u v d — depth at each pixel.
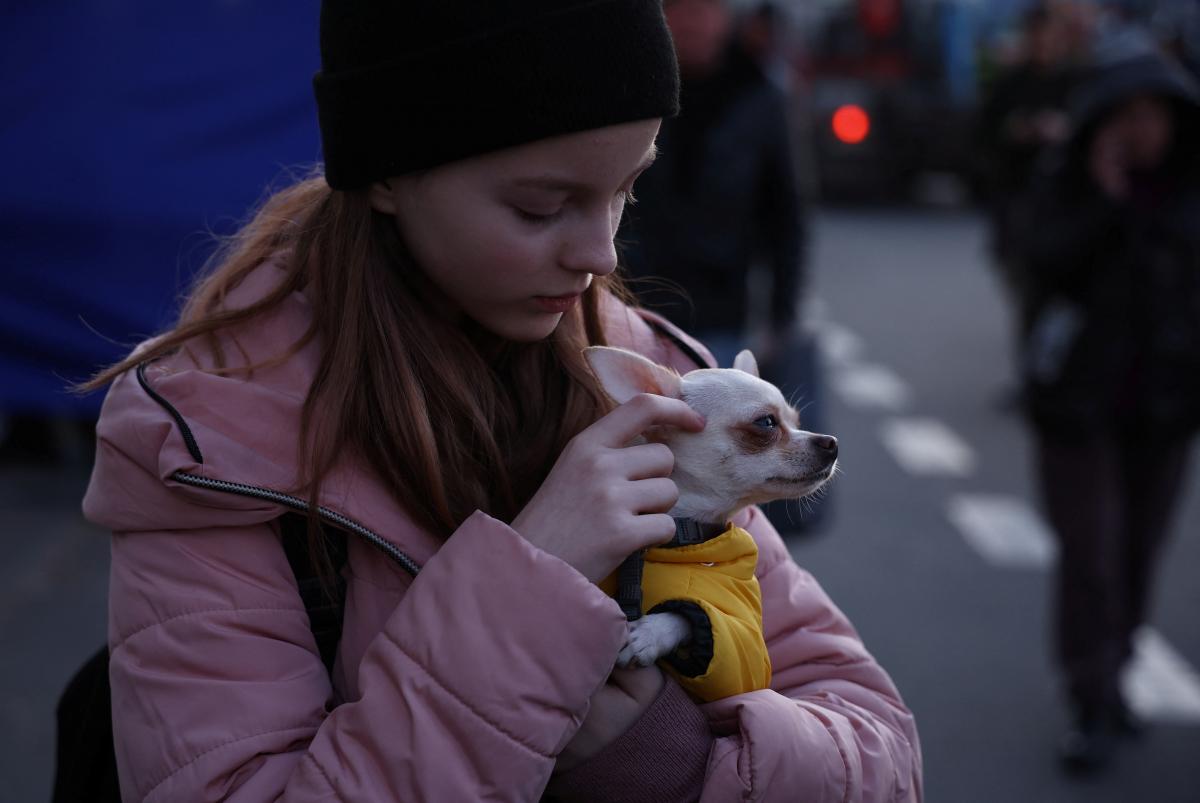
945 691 4.48
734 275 4.30
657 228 4.23
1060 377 4.05
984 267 13.41
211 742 1.22
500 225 1.24
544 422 1.46
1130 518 4.23
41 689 4.16
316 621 1.33
